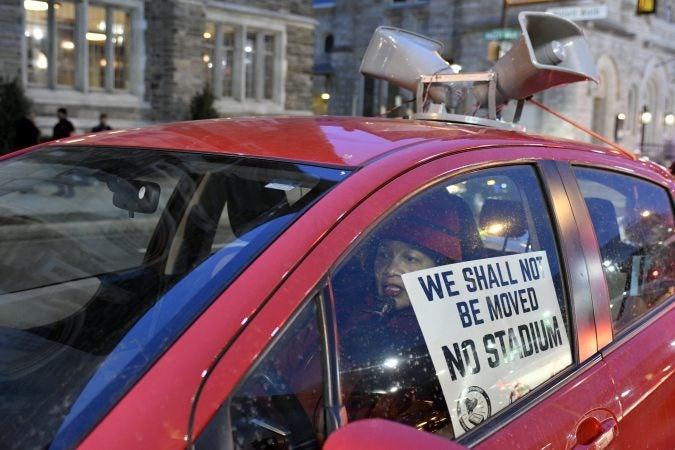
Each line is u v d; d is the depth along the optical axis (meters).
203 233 1.60
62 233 1.88
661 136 33.69
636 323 2.20
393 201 1.54
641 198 2.49
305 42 20.83
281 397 1.23
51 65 15.41
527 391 1.71
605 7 17.12
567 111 25.30
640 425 1.98
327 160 1.65
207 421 1.13
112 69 16.62
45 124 15.09
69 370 1.30
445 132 1.96
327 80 35.53
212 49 18.73
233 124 2.09
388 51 3.09
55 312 1.61
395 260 1.52
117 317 1.42
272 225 1.43
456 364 1.56
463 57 28.12
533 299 1.81
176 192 1.75
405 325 1.49
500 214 1.82
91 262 1.78
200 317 1.25
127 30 16.86
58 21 15.46
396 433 1.14
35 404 1.24
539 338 1.79
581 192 2.12
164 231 1.70
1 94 13.91
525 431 1.60
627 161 2.50
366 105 33.88
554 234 1.95
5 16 14.09
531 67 2.67
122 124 16.77
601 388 1.86
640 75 31.02
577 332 1.91
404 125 2.07
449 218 1.68
